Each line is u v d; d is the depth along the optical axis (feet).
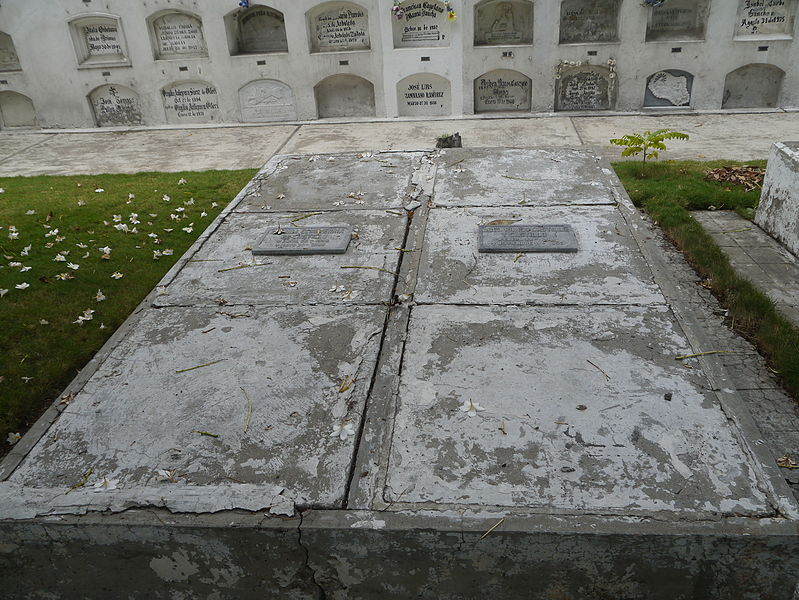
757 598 6.57
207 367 8.95
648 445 7.17
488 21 32.55
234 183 23.25
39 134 35.19
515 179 15.46
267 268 11.75
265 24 34.19
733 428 7.38
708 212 19.39
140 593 7.18
